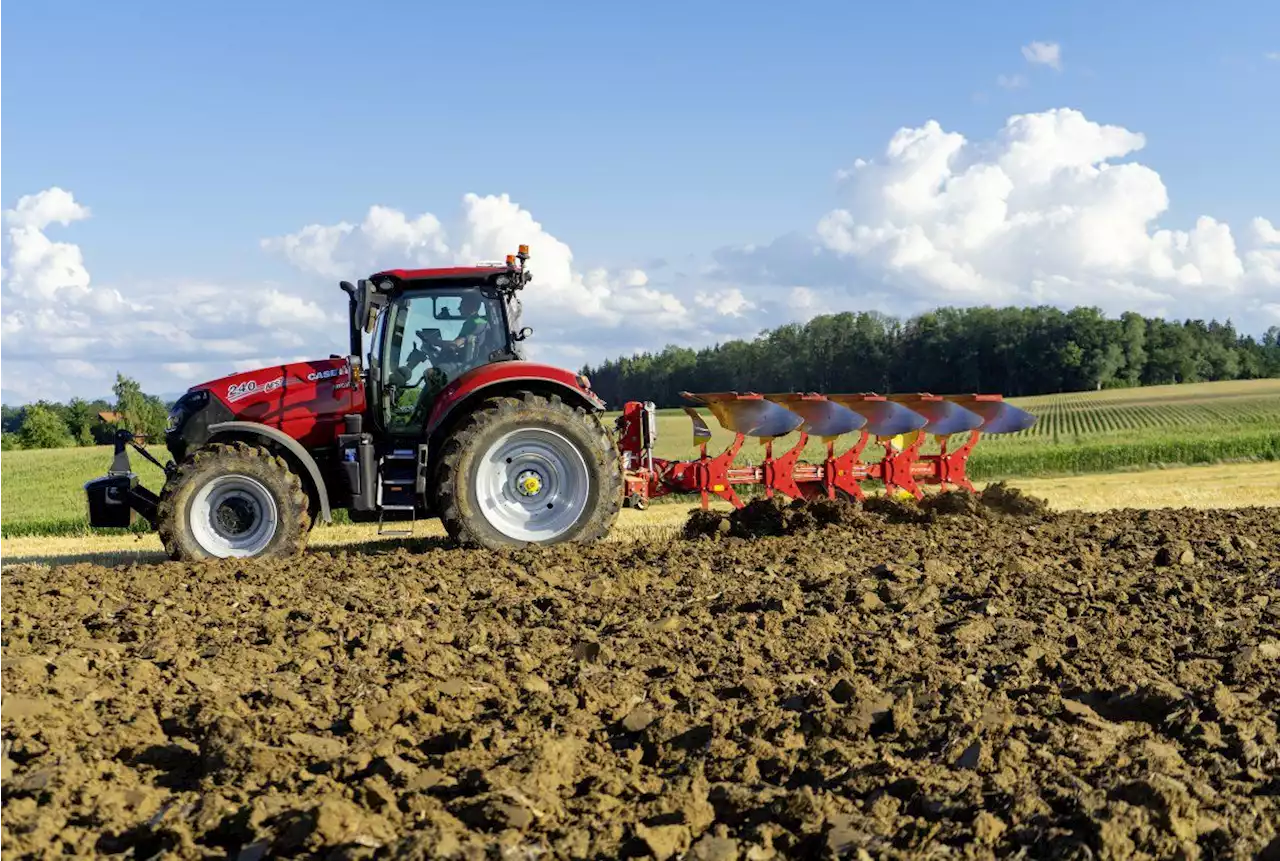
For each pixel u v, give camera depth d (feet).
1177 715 11.94
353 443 27.55
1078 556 23.06
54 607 20.17
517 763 10.61
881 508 30.45
